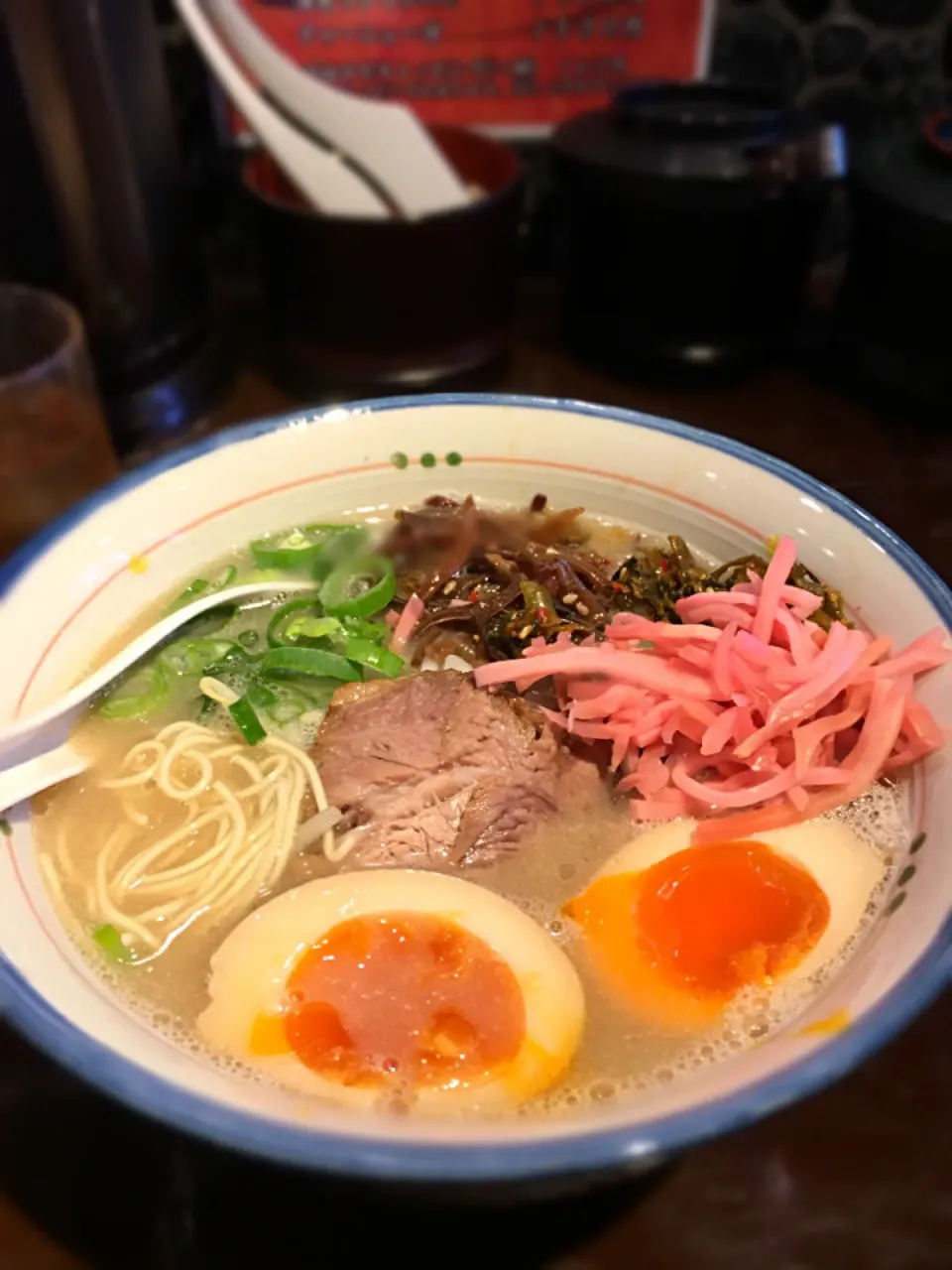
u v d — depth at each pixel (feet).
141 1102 0.39
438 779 0.64
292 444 0.75
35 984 0.45
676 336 0.97
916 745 0.56
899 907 0.50
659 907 0.56
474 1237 0.48
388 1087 0.49
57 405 0.83
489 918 0.56
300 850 0.62
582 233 0.96
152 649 0.70
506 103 1.08
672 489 0.74
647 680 0.62
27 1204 0.49
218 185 1.11
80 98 0.79
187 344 0.96
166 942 0.56
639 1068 0.50
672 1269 0.47
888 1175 0.50
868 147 0.93
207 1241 0.48
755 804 0.59
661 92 0.95
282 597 0.76
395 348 0.93
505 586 0.75
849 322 0.97
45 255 0.84
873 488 0.88
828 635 0.61
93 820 0.62
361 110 0.92
